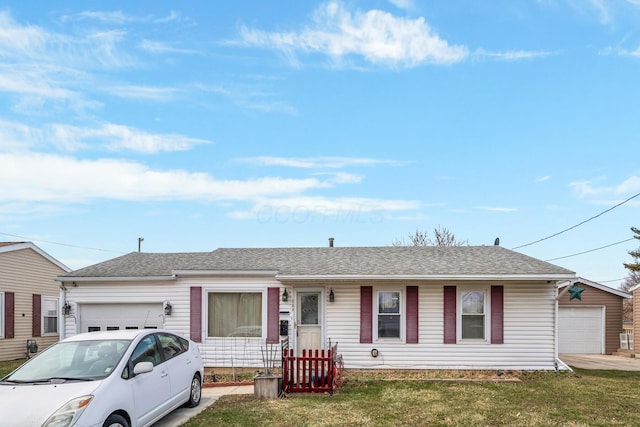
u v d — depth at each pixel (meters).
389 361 14.88
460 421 8.88
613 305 24.00
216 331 15.61
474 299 15.02
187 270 15.55
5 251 19.64
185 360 9.40
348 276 14.70
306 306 15.52
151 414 7.71
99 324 16.02
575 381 13.22
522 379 13.54
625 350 23.03
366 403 10.27
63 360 7.54
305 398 10.81
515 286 14.86
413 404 10.20
